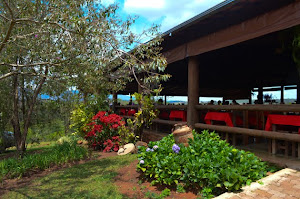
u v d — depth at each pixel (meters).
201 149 4.23
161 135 7.54
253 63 9.17
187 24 5.19
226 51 7.26
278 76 12.22
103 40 3.81
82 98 10.29
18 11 5.27
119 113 12.25
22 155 8.77
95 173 5.15
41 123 10.80
